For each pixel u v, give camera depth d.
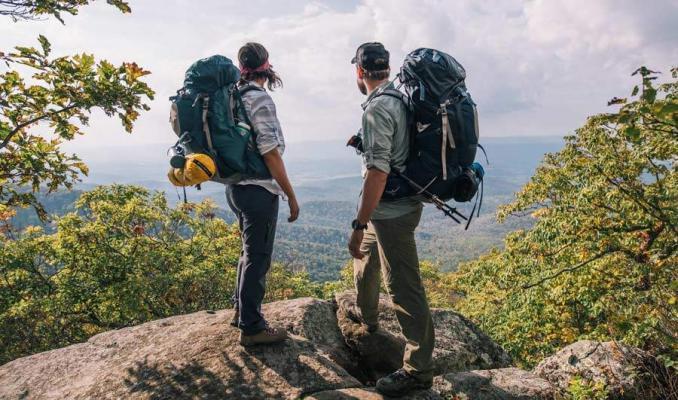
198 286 18.77
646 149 9.52
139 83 6.83
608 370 4.42
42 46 6.48
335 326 4.33
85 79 6.58
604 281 13.70
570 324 16.44
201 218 22.14
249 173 3.01
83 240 18.42
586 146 14.55
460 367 4.41
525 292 16.80
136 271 18.36
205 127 2.83
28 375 3.83
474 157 2.74
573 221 14.57
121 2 7.12
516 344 16.88
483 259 27.73
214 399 2.96
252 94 2.94
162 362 3.41
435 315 5.03
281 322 4.18
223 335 3.61
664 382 4.38
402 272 2.95
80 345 4.25
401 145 2.70
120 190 19.78
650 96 2.62
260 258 3.21
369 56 2.81
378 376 3.90
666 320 5.21
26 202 7.99
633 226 13.16
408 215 2.88
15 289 18.23
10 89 6.85
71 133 7.40
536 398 3.76
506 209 18.20
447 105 2.60
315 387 3.04
